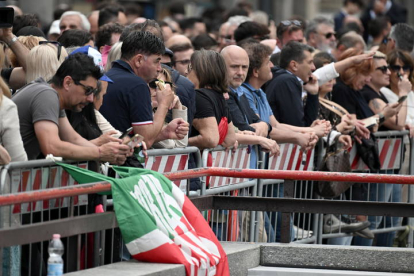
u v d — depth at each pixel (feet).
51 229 32.71
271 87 51.88
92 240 35.96
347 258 42.52
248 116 47.93
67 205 35.45
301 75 52.34
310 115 53.06
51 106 33.99
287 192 42.96
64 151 33.78
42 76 37.52
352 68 56.80
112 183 34.91
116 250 38.04
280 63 53.06
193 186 42.50
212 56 43.80
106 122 38.09
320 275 41.70
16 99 34.42
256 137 46.09
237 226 45.16
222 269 38.37
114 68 39.65
